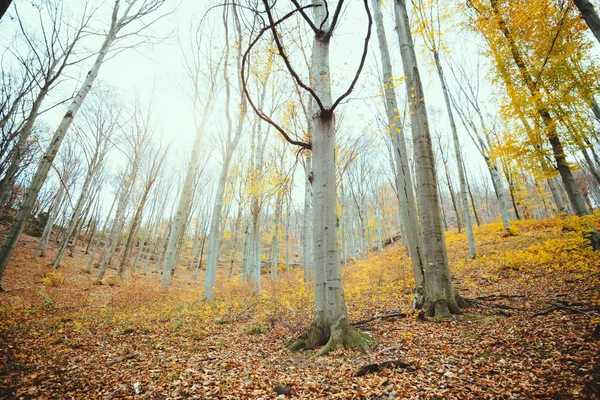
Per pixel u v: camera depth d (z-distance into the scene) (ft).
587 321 13.96
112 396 10.81
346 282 44.62
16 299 31.48
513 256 33.01
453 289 20.77
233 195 60.03
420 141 22.54
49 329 21.02
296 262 115.65
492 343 13.83
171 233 41.86
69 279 50.39
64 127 21.29
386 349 14.51
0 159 23.22
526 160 29.76
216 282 69.62
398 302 26.40
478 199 159.12
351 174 95.40
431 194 21.59
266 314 25.46
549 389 9.10
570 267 25.48
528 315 17.10
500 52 31.68
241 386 11.53
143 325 23.18
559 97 26.78
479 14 34.35
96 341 18.72
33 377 12.17
